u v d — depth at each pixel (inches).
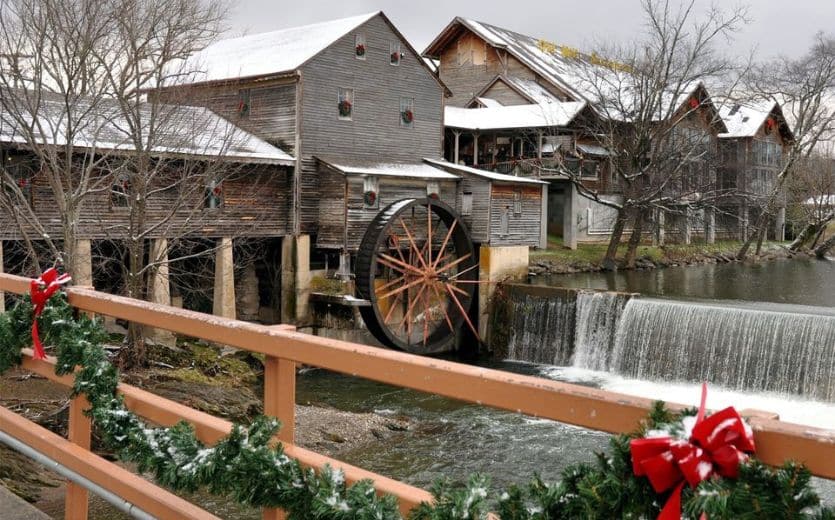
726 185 1845.5
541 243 1535.4
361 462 607.8
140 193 693.3
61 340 152.4
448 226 1170.6
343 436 667.4
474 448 647.1
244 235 1021.8
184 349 859.4
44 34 654.5
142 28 744.3
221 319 125.0
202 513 126.5
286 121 1095.6
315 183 1104.8
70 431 163.5
